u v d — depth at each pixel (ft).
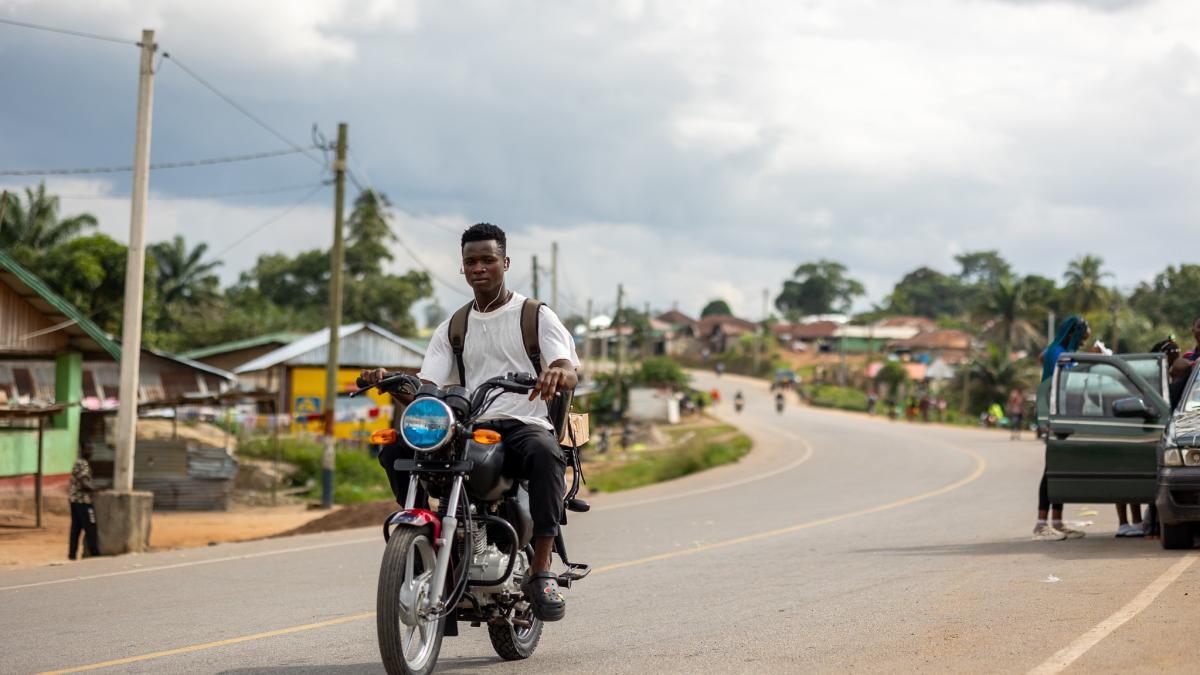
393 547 15.94
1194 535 33.24
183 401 87.71
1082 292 279.08
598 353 459.73
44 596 31.04
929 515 50.65
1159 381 34.09
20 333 72.84
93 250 160.15
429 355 18.25
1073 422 34.37
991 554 33.27
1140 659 17.10
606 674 17.75
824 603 24.63
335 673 18.48
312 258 301.84
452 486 16.42
